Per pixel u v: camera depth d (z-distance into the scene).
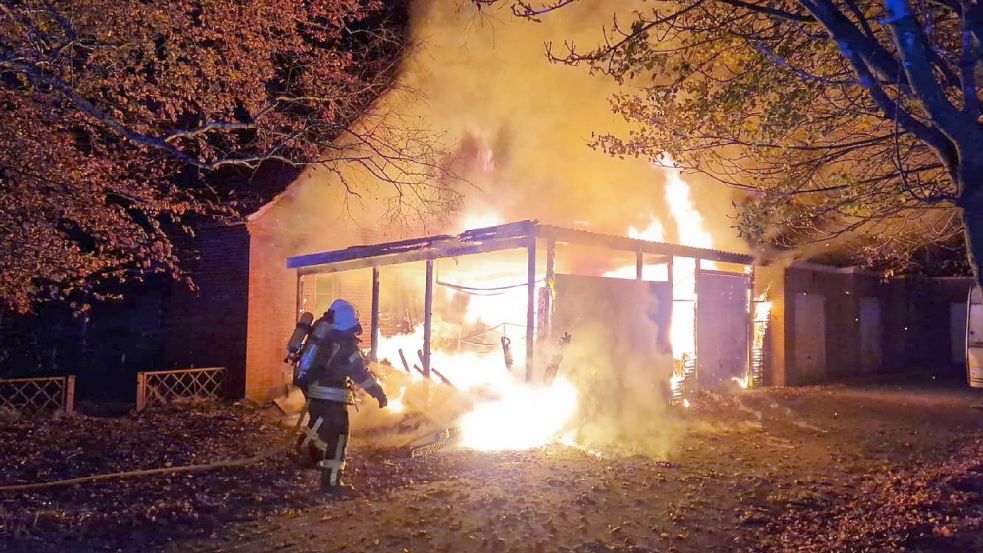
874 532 5.21
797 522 6.08
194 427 9.84
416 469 7.64
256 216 12.22
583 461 8.16
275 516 5.98
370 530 5.66
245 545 5.30
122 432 9.25
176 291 13.52
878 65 4.90
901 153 6.57
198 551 5.18
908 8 4.34
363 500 6.45
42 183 8.60
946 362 21.81
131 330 14.19
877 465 8.42
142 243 10.09
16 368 14.32
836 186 6.64
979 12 4.34
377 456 8.25
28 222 8.62
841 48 4.94
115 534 5.46
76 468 7.32
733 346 15.28
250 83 10.13
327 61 11.16
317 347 6.73
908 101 6.12
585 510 6.31
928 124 6.25
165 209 10.23
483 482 7.15
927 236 8.46
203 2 9.56
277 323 12.77
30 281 10.42
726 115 7.20
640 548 5.39
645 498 6.77
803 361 16.73
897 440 10.06
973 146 4.25
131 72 9.89
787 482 7.49
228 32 9.83
